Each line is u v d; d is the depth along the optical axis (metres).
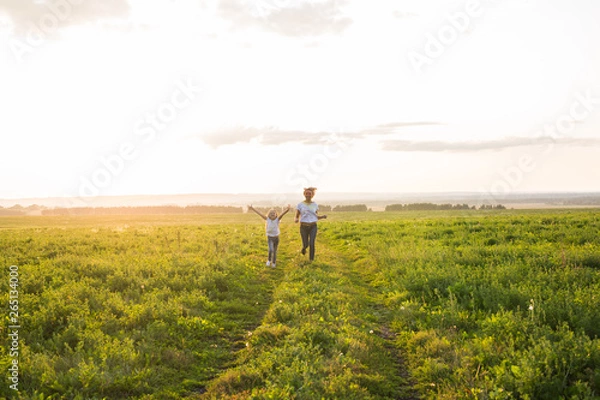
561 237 18.50
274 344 6.86
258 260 15.75
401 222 32.62
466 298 8.83
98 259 13.90
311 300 9.22
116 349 6.17
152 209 126.19
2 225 54.09
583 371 5.41
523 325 6.69
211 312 8.92
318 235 27.91
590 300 7.91
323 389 5.17
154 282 10.63
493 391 4.97
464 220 30.48
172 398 5.33
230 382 5.54
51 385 5.23
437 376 5.73
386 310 9.44
